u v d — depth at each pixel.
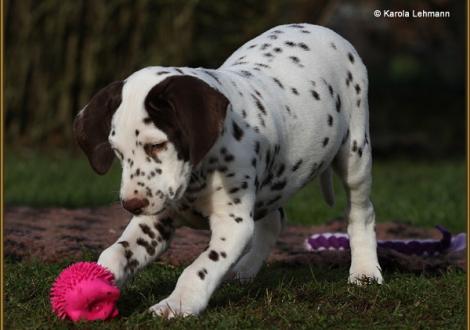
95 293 8.11
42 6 25.70
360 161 10.45
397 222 15.58
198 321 8.09
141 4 25.91
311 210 16.61
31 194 18.02
